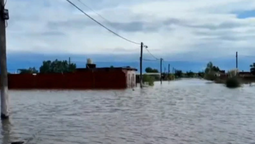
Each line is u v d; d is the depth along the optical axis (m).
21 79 49.16
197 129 11.97
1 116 14.60
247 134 10.99
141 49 49.09
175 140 10.02
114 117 15.29
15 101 24.64
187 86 55.03
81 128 12.16
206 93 34.50
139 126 12.62
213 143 9.62
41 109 18.84
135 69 53.66
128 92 36.38
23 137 10.49
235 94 32.75
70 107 19.94
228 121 13.98
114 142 9.73
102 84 46.47
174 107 19.86
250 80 77.94
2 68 14.23
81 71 49.56
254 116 15.65
